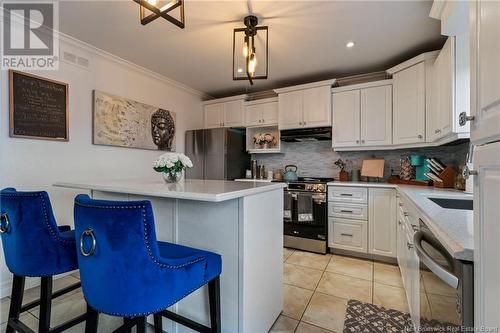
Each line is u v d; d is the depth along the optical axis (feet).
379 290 7.40
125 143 10.39
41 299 4.64
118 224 2.99
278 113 12.72
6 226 4.36
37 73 7.75
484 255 2.06
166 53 9.64
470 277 2.31
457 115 6.33
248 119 13.79
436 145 8.52
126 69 10.55
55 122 8.13
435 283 3.12
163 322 5.41
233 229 4.65
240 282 4.60
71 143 8.61
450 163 9.82
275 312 5.87
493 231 1.92
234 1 6.57
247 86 13.64
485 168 2.08
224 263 4.74
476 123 2.38
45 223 4.25
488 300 1.98
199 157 13.37
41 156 7.85
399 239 8.34
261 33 8.14
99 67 9.52
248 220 4.69
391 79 10.23
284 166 13.92
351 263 9.58
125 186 5.11
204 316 4.97
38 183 7.76
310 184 10.94
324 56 9.85
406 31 8.01
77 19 7.41
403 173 10.39
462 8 5.12
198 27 7.81
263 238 5.28
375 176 11.01
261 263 5.20
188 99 13.97
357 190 10.12
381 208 9.62
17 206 4.17
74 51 8.70
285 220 11.43
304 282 7.95
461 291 2.36
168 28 7.88
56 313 6.10
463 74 6.30
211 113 14.71
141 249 3.04
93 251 3.15
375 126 10.56
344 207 10.36
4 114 7.08
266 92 14.42
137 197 5.80
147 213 3.03
